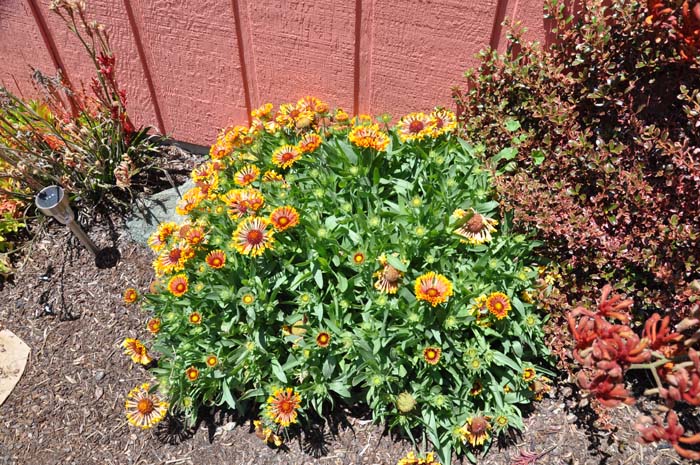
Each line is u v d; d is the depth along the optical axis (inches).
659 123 98.9
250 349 96.3
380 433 101.9
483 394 99.0
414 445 98.8
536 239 103.8
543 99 104.3
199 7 119.9
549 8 97.0
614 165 96.5
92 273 127.6
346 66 120.8
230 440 103.3
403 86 120.5
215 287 99.7
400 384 94.7
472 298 94.6
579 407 101.0
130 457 102.3
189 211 103.7
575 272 102.7
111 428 106.0
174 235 106.1
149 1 121.4
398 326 93.9
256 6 116.4
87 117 131.5
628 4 91.7
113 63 121.6
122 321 120.0
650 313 101.7
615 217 94.7
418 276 96.3
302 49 120.7
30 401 109.5
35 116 134.2
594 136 103.3
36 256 130.7
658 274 90.7
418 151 107.2
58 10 114.6
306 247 98.1
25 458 102.7
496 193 103.3
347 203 101.7
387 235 97.4
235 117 138.7
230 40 123.7
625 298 98.9
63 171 131.3
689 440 63.9
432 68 115.0
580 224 94.9
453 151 108.7
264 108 120.8
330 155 106.3
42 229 134.0
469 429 94.3
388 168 109.9
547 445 98.0
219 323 102.4
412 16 108.4
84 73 140.1
